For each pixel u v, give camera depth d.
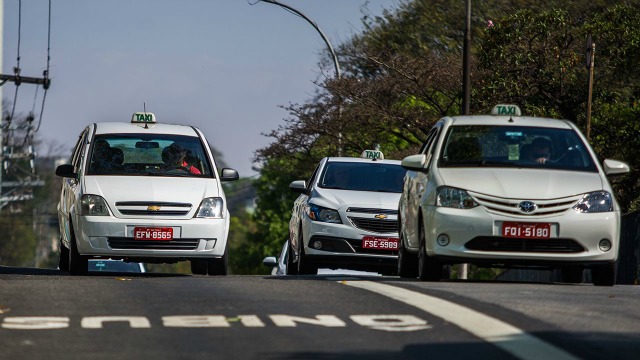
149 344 18.70
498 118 34.53
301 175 101.38
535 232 30.98
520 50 74.25
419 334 19.58
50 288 27.08
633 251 51.94
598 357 17.52
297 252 47.41
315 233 44.97
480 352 17.84
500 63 74.75
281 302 23.89
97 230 37.94
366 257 44.66
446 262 31.80
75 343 18.78
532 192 31.33
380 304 23.41
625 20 72.81
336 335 19.55
